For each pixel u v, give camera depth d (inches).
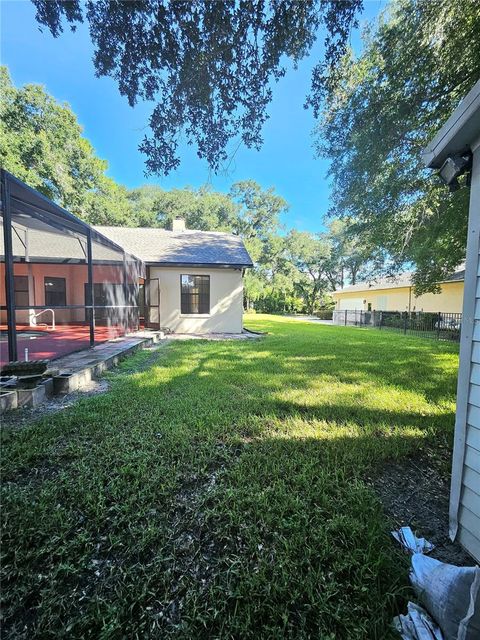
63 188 577.6
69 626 44.9
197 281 428.5
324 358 256.1
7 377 144.6
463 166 67.2
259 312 1337.4
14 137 498.0
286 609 47.6
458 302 564.1
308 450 97.4
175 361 233.6
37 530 61.5
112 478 80.2
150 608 47.9
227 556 57.7
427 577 50.3
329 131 227.0
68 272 492.4
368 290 901.2
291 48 109.4
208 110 121.7
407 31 170.2
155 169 133.6
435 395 158.2
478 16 154.0
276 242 1134.4
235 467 86.5
